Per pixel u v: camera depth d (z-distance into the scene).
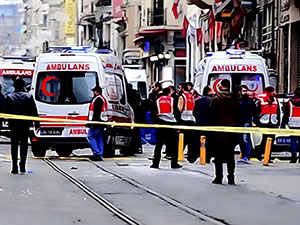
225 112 28.98
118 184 28.55
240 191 26.70
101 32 139.75
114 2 121.56
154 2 102.12
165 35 101.69
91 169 34.50
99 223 20.09
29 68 61.34
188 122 38.41
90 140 39.56
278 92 65.81
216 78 46.25
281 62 65.56
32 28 193.00
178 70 101.75
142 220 20.61
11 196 24.89
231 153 28.84
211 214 21.66
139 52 115.88
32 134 41.81
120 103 43.09
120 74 43.91
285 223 20.22
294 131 33.69
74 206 23.03
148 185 28.16
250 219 20.84
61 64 41.78
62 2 182.88
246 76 46.12
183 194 25.81
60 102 41.62
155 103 35.31
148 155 45.72
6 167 35.12
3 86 60.78
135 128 46.28
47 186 27.75
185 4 98.69
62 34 183.12
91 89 41.25
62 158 41.41
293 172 33.66
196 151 38.66
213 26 83.88
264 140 40.38
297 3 61.28
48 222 20.16
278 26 65.94
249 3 70.94
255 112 38.62
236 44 65.56
